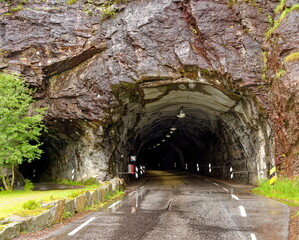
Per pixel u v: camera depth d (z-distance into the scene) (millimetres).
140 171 39125
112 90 21281
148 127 33594
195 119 32562
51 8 21812
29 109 21984
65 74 22328
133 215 9609
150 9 20828
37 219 7438
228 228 7520
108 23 21516
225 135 29812
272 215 9273
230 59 19609
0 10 21750
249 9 20094
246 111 21969
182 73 20312
